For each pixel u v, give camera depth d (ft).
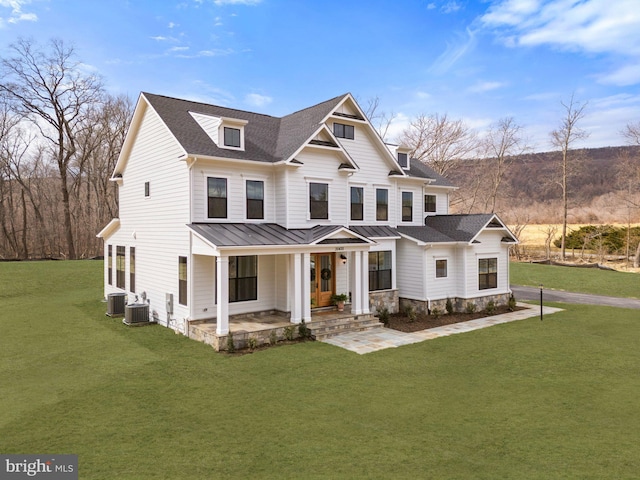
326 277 54.34
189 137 47.39
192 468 19.57
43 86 114.01
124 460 20.24
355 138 58.90
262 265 50.42
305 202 51.88
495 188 148.15
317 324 46.39
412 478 18.81
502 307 63.87
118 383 30.81
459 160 153.99
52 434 22.93
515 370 34.73
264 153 51.62
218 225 46.34
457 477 18.90
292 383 31.32
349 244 49.21
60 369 33.83
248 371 33.91
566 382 31.86
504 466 19.88
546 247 135.74
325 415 25.79
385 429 23.90
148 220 53.72
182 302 46.26
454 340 44.52
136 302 56.65
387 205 62.85
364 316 50.47
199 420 24.90
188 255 44.96
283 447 21.70
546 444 22.12
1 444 21.83
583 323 52.90
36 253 138.92
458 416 25.75
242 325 44.42
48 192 143.54
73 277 84.89
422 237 59.00
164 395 28.71
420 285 58.34
